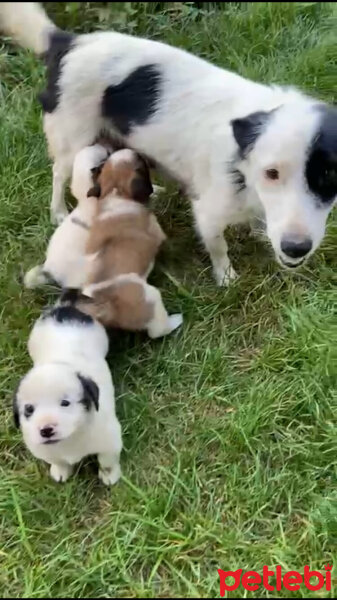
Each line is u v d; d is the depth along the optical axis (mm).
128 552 750
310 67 1164
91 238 878
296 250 779
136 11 1254
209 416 854
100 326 838
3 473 818
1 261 992
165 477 803
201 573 742
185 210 1039
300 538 753
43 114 1015
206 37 1218
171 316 922
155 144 923
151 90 903
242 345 914
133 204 890
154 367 893
